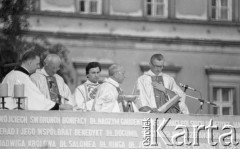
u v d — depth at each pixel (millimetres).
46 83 32250
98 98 31266
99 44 60781
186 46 62094
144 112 29438
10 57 52594
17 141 28250
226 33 62875
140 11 61906
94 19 61031
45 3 60500
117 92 31406
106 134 28812
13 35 53312
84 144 28609
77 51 60344
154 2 62250
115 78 31562
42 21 60031
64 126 28531
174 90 33625
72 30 60500
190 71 62219
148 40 61500
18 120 28297
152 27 61844
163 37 61750
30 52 30516
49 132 28422
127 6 61812
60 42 60031
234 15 63188
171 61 61906
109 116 28844
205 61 62406
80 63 59938
